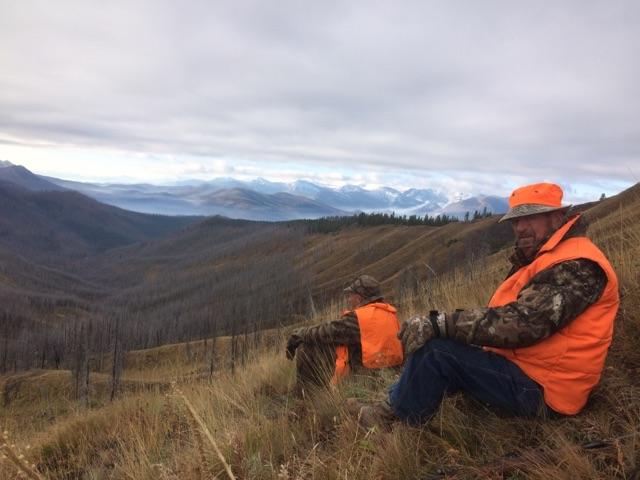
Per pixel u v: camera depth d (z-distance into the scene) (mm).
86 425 5613
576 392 2779
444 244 156500
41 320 167000
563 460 2436
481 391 3014
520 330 2654
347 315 4797
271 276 194375
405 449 2924
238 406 4777
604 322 2719
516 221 3094
